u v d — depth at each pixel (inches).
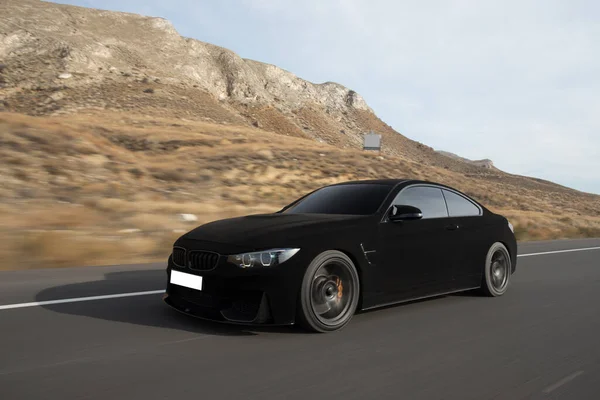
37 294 226.1
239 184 1013.8
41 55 3617.1
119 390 121.4
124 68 3964.1
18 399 115.2
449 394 124.2
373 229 193.3
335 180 1250.6
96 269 299.3
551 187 4768.7
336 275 181.0
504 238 253.6
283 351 154.9
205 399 117.4
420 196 223.0
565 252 472.4
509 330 186.2
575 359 153.3
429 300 237.9
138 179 828.0
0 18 3909.9
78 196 592.1
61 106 2802.7
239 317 167.0
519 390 127.8
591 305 233.1
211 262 169.8
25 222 418.9
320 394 122.2
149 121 2322.8
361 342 166.4
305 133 5497.1
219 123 3223.4
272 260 164.6
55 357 144.9
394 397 121.6
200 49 5654.5
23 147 770.8
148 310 201.6
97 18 4889.3
